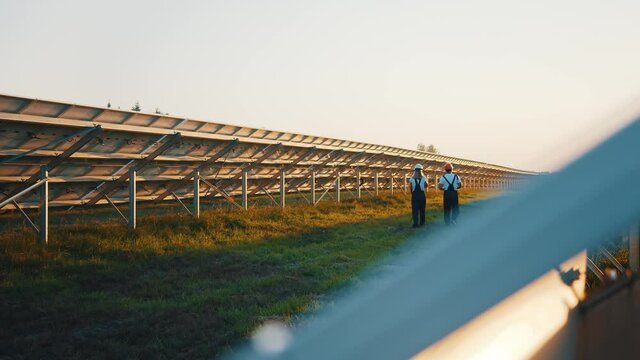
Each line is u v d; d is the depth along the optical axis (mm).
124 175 13594
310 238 13805
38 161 11305
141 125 14062
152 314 6645
